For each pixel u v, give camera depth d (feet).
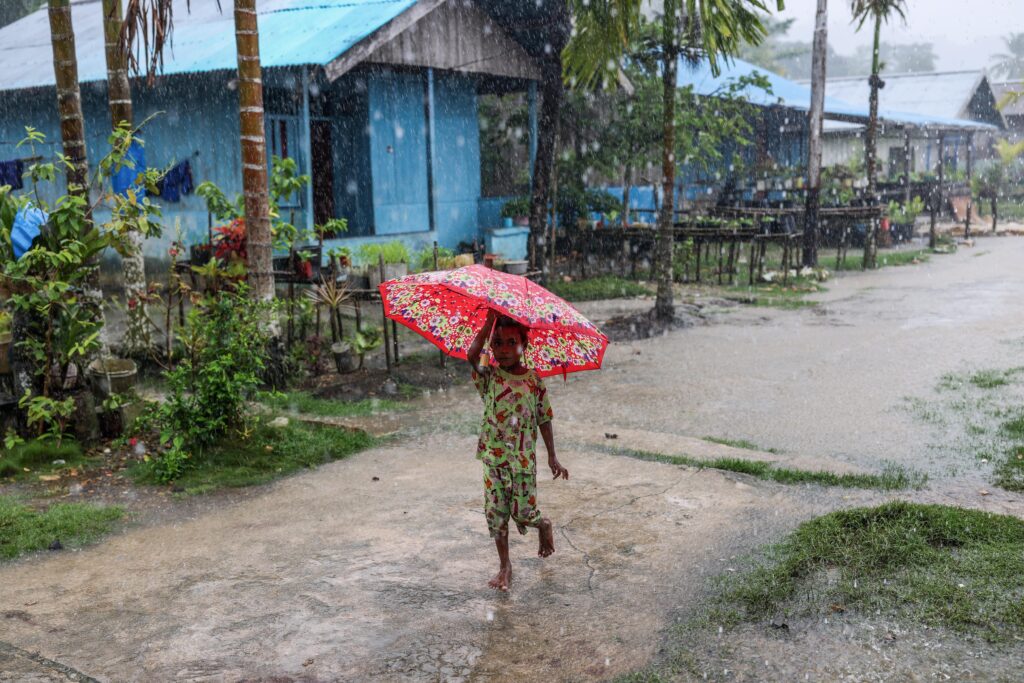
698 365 37.35
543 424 16.31
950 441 25.29
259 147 31.58
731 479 22.35
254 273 31.99
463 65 57.72
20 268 23.90
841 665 13.20
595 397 32.19
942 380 32.96
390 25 49.29
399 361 37.91
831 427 27.22
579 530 19.08
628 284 60.44
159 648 14.08
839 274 71.51
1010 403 29.17
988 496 20.75
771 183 98.07
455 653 13.83
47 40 67.31
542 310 14.25
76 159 28.66
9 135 62.34
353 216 58.08
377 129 56.24
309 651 13.93
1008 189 146.61
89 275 28.48
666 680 12.92
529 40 61.21
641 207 85.66
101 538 19.15
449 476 23.12
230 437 25.14
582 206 68.74
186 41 56.13
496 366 15.96
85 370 27.73
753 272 65.62
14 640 14.38
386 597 15.89
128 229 26.66
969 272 70.13
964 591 15.29
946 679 12.71
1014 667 12.96
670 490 21.61
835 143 123.03
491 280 14.55
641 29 63.36
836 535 17.83
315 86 51.34
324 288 35.91
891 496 20.83
